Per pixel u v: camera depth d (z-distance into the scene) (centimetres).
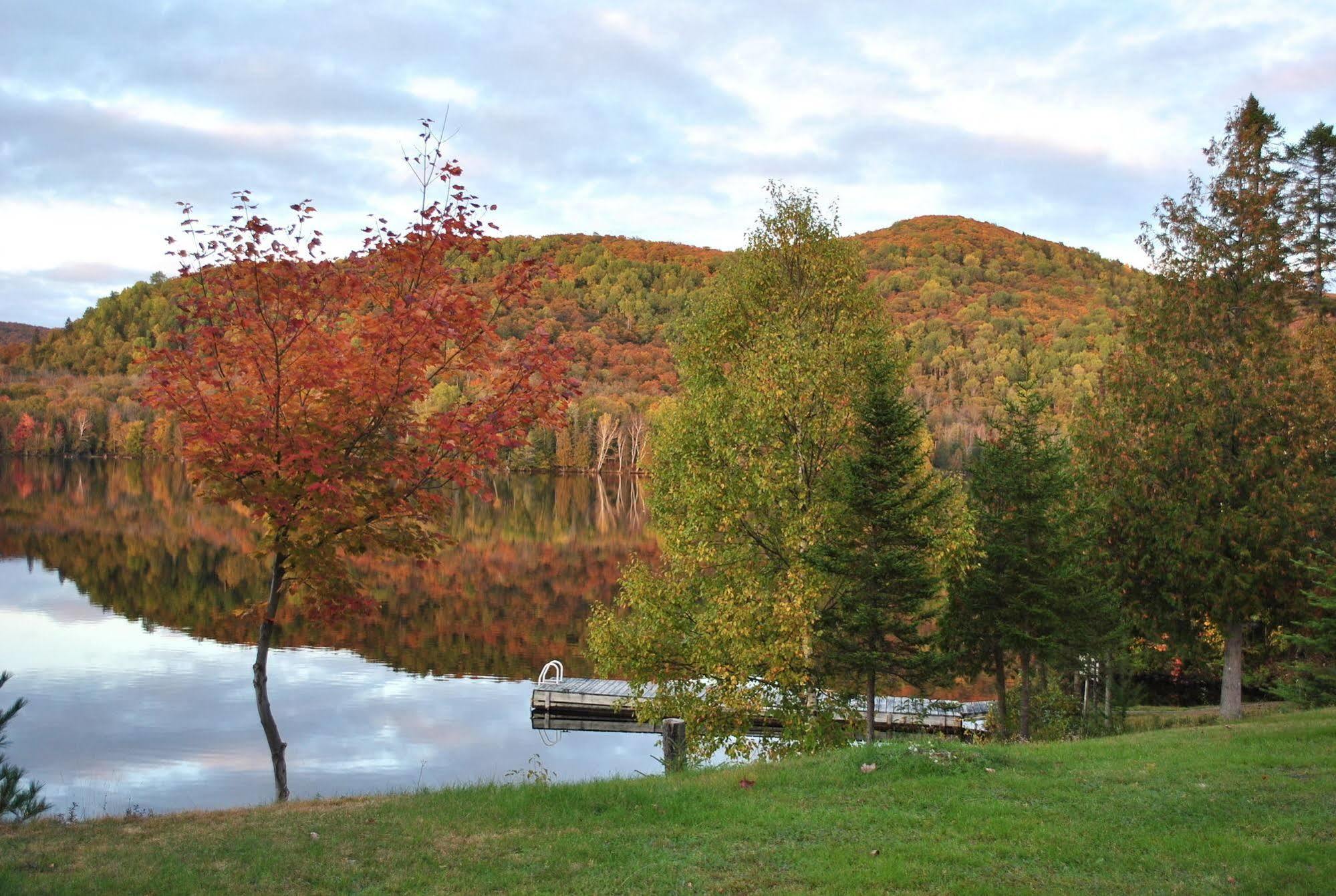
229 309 1005
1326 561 1753
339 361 998
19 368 15288
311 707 2370
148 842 818
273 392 995
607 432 12519
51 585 3991
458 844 813
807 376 1873
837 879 714
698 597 2045
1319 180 3056
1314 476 1803
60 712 2222
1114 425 2000
